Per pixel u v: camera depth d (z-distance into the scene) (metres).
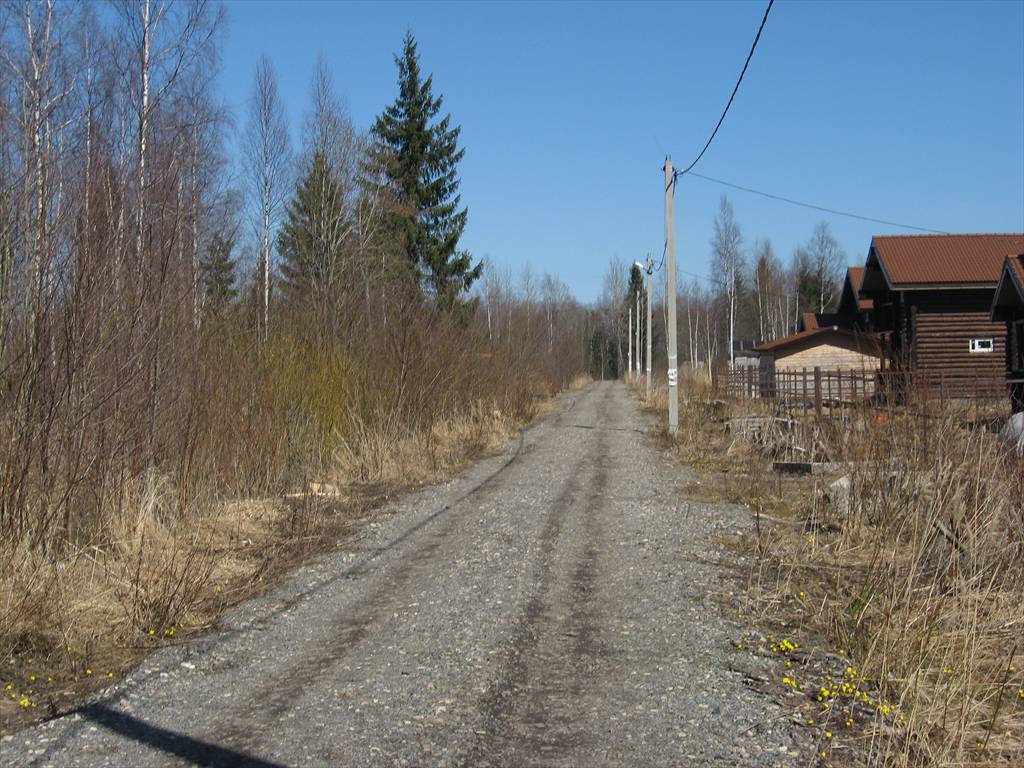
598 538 10.34
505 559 9.26
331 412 16.14
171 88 13.98
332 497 13.41
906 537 8.85
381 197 30.84
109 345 9.17
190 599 7.23
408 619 7.06
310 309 17.08
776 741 4.67
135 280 9.88
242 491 12.62
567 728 4.86
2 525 7.56
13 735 4.82
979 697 5.27
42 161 8.64
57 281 8.62
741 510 12.09
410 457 16.95
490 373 27.02
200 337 11.91
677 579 8.32
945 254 30.03
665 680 5.62
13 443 7.99
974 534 7.64
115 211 9.45
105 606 6.97
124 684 5.61
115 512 9.02
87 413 8.68
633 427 28.03
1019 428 11.43
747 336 84.06
